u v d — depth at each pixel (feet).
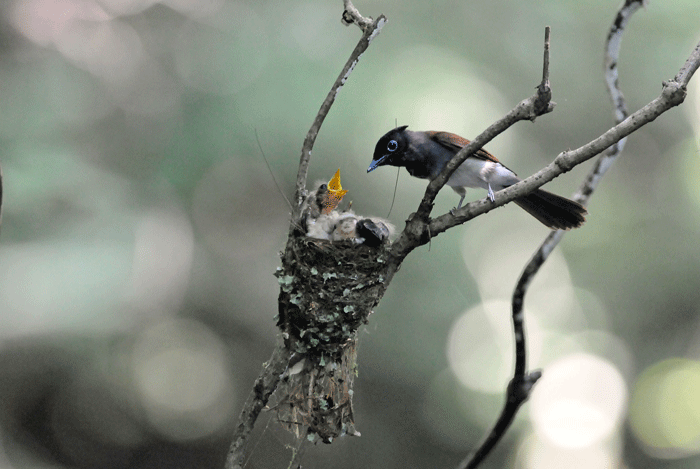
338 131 46.42
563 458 63.93
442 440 55.16
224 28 51.85
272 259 55.62
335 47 49.24
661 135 64.44
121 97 51.90
